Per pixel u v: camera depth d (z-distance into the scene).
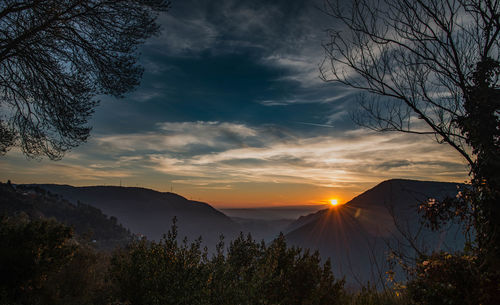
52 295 4.94
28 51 7.27
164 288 3.45
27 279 4.56
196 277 3.36
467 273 2.98
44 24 6.88
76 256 5.95
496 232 3.25
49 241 4.99
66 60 7.97
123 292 3.83
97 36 7.80
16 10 6.66
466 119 3.99
